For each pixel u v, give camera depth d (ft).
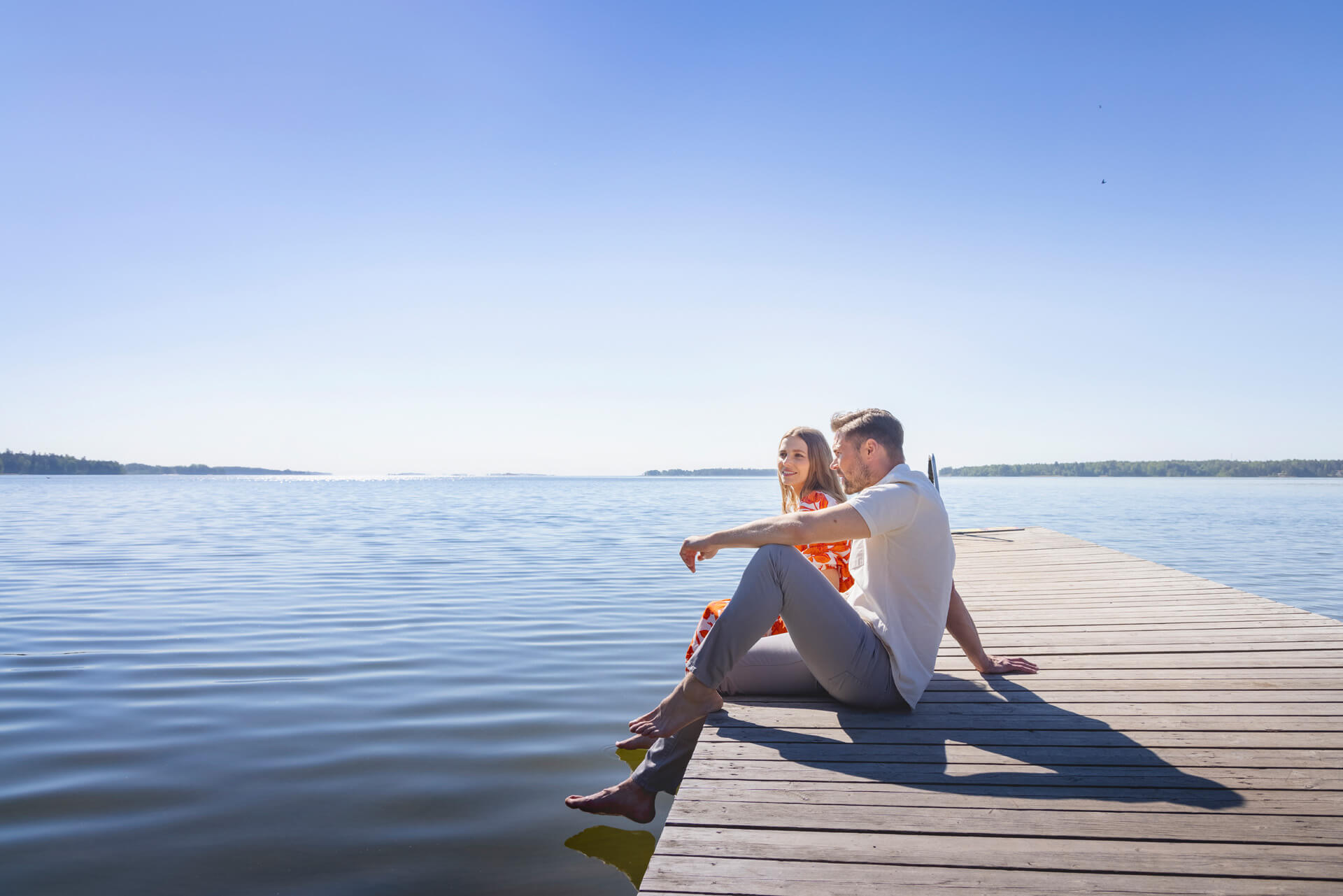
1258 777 7.57
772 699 10.25
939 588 9.23
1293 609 16.61
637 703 15.58
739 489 277.03
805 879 5.82
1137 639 13.93
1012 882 5.73
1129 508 123.75
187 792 10.78
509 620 24.27
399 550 47.39
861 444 9.58
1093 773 7.75
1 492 191.83
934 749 8.43
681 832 6.61
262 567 37.96
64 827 9.62
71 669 17.62
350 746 12.78
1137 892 5.56
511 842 9.41
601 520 84.07
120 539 54.34
